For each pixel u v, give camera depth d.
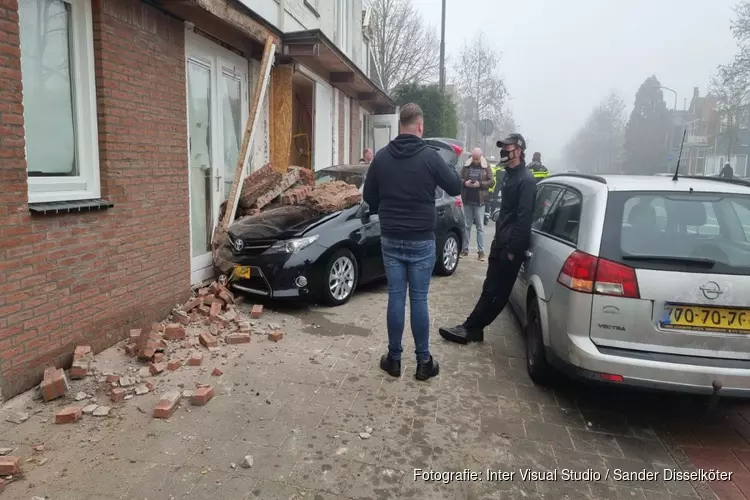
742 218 3.64
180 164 5.48
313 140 10.23
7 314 3.42
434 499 2.85
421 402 3.91
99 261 4.27
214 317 5.29
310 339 5.06
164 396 3.69
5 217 3.36
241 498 2.76
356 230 6.28
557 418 3.80
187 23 5.62
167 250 5.29
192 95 6.16
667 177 4.24
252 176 7.05
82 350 4.01
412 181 4.03
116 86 4.43
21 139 3.44
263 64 6.92
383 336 5.21
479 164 9.68
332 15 14.32
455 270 8.64
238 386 4.02
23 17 3.74
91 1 4.19
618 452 3.41
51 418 3.42
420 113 4.11
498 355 4.93
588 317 3.49
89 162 4.27
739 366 3.28
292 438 3.34
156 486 2.82
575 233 3.86
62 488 2.77
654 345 3.38
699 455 3.43
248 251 5.86
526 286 4.86
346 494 2.84
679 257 3.36
